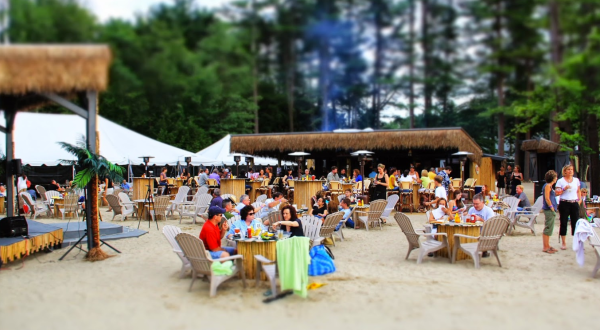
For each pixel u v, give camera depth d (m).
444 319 4.43
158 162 19.11
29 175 23.89
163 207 12.52
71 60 6.00
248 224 7.06
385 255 7.71
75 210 13.16
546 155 18.66
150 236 9.83
